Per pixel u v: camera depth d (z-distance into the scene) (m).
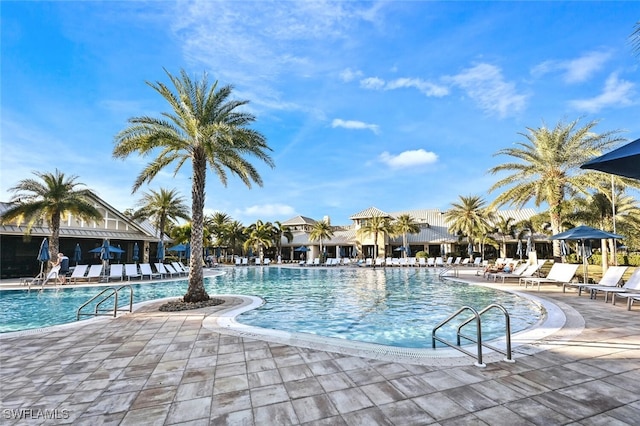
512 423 3.12
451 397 3.68
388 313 10.54
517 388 3.88
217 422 3.29
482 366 4.59
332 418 3.30
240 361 5.10
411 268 33.78
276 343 6.09
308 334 6.77
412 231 44.03
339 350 5.55
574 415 3.24
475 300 12.50
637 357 4.89
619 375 4.22
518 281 17.31
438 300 12.89
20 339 6.62
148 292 16.62
